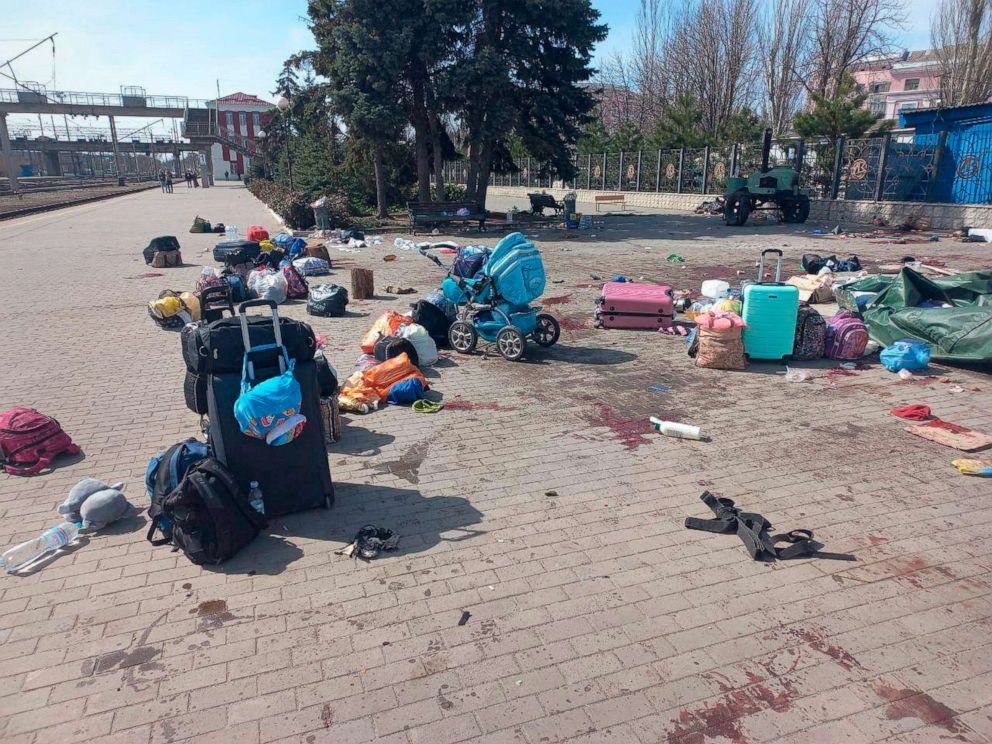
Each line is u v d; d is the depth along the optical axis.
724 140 32.62
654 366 8.20
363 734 2.97
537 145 24.80
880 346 8.50
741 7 38.88
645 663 3.37
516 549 4.38
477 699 3.16
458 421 6.55
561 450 5.87
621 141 38.41
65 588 4.04
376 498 5.07
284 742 2.94
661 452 5.80
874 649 3.44
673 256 16.23
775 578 4.04
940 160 22.02
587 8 23.08
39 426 5.63
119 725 3.04
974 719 3.01
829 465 5.51
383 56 21.41
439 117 26.09
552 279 13.89
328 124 27.25
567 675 3.30
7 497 5.14
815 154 26.00
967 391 7.13
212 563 4.25
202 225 23.64
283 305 11.86
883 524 4.61
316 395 4.73
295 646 3.53
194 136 78.94
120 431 6.38
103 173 132.25
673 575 4.08
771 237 20.50
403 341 7.91
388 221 25.92
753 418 6.53
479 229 23.44
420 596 3.92
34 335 9.85
